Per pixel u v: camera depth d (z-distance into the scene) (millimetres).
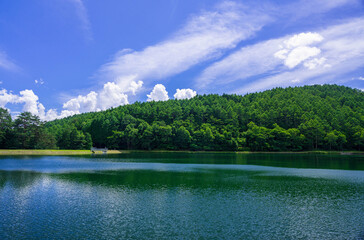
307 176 48281
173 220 22953
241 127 188250
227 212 25344
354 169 59969
